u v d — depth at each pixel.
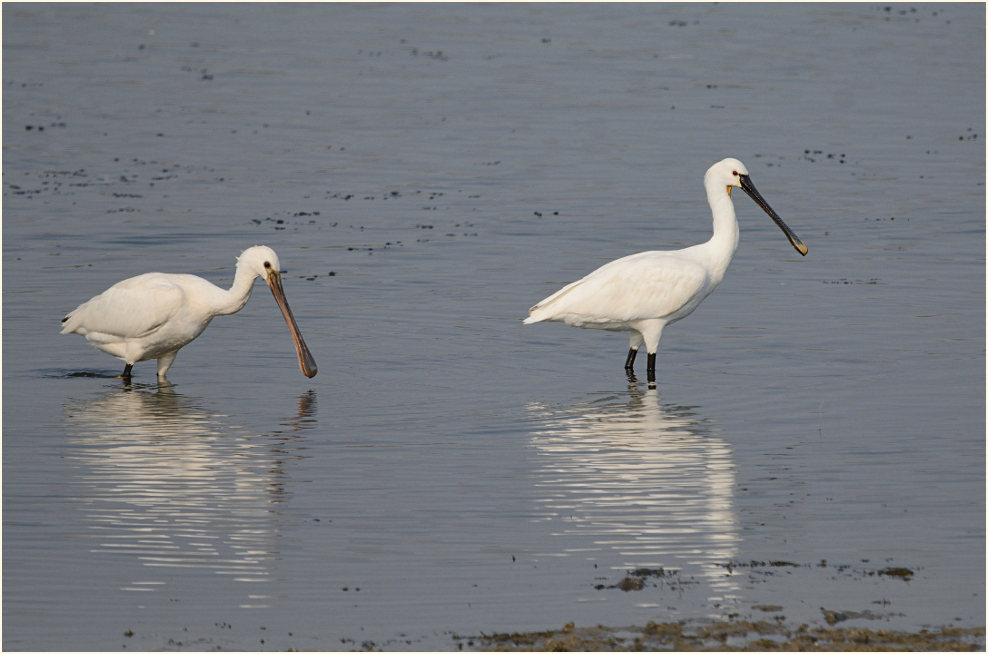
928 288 20.97
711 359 17.47
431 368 17.08
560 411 15.25
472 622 9.72
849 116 36.56
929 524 11.65
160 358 16.94
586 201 27.61
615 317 16.83
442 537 11.42
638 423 14.76
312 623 9.75
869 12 53.16
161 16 53.44
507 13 53.81
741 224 25.94
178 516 11.97
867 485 12.67
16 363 17.41
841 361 17.20
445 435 14.37
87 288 20.97
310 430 14.57
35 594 10.30
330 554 11.06
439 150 32.59
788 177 29.70
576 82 41.12
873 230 25.06
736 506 12.14
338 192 28.38
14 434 14.45
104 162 31.06
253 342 18.38
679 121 35.84
